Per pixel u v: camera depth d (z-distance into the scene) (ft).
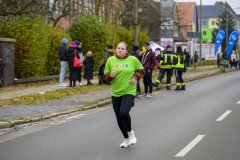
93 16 87.71
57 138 24.00
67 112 34.17
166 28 177.68
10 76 56.34
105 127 27.61
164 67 55.36
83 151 20.66
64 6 87.97
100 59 87.45
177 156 19.25
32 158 19.34
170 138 23.52
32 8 72.13
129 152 20.27
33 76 64.54
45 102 40.22
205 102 41.39
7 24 61.41
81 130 26.53
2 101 39.73
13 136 24.67
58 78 70.44
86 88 53.93
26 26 62.08
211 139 23.03
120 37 113.29
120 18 126.11
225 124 28.09
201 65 156.56
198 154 19.57
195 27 268.00
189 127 27.02
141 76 21.18
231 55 128.26
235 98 44.91
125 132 21.52
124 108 20.71
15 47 60.75
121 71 20.99
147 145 21.77
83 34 85.51
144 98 46.24
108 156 19.54
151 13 153.17
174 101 42.80
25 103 38.81
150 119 30.71
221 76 89.86
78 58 56.24
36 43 62.90
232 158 18.72
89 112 35.27
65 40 56.44
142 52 47.14
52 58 71.31
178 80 55.98
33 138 24.03
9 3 68.18
